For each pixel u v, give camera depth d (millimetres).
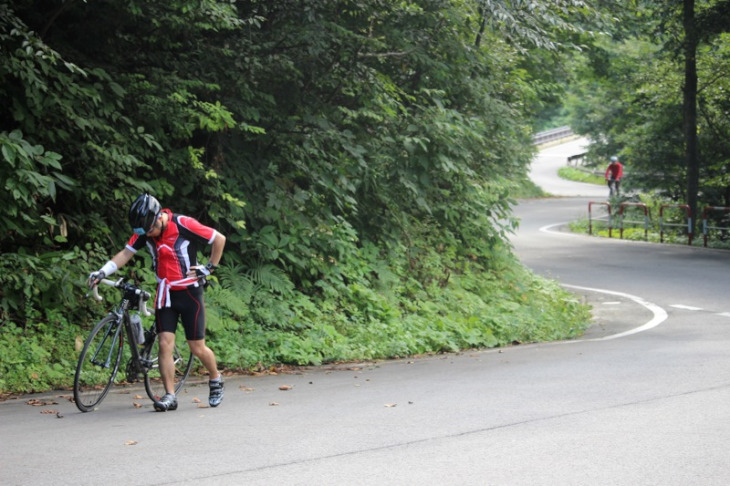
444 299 14680
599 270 21875
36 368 8789
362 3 13234
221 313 11023
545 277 20609
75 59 10844
